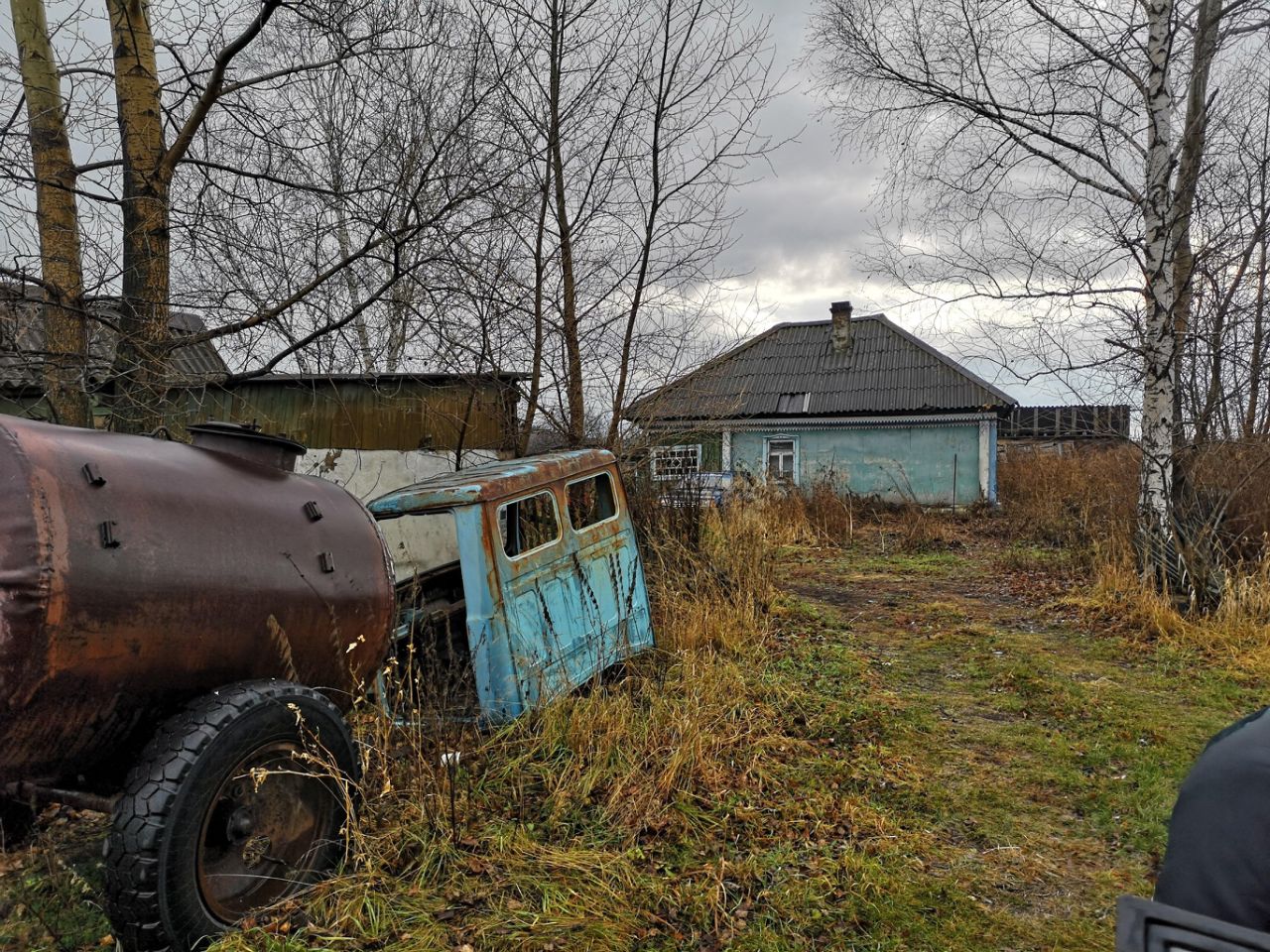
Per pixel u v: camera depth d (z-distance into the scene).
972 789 4.32
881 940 3.04
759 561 8.89
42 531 2.62
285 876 3.08
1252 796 1.01
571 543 5.36
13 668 2.53
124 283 5.77
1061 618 8.12
